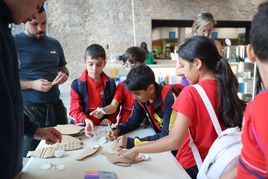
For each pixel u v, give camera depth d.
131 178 0.96
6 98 0.72
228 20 4.99
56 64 2.13
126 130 1.54
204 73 1.18
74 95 1.77
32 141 1.79
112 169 1.03
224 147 0.87
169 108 1.35
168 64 3.67
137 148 1.08
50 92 2.02
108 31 4.62
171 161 1.10
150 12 4.72
